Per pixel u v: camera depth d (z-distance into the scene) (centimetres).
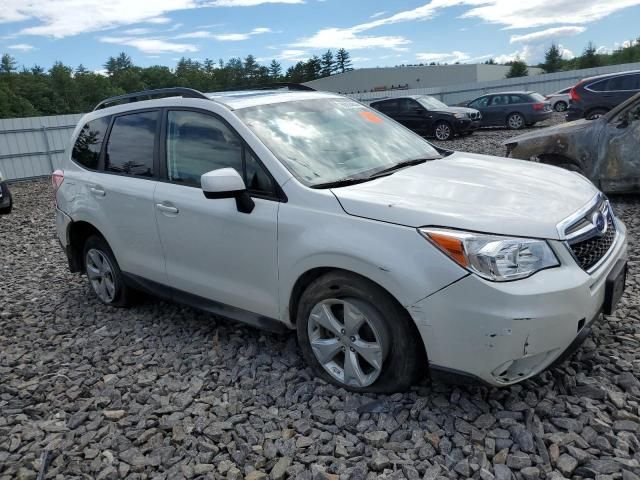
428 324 265
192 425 295
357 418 287
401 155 384
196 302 387
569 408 277
